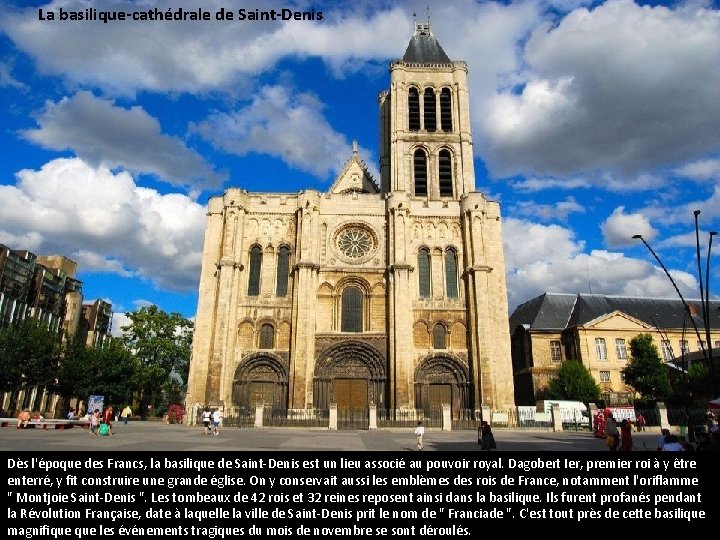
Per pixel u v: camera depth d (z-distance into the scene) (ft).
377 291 188.03
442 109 230.48
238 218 188.24
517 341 256.11
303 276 180.45
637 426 147.84
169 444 85.10
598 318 234.58
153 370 239.30
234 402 172.55
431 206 198.90
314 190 192.34
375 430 148.66
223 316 172.96
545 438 120.67
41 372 187.01
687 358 227.61
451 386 179.11
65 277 269.03
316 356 178.91
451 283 191.52
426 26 258.37
